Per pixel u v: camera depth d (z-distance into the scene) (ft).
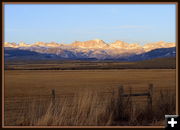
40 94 100.12
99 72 551.59
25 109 46.73
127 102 43.50
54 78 344.28
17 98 79.82
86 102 40.47
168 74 424.87
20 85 191.72
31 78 339.77
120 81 246.68
